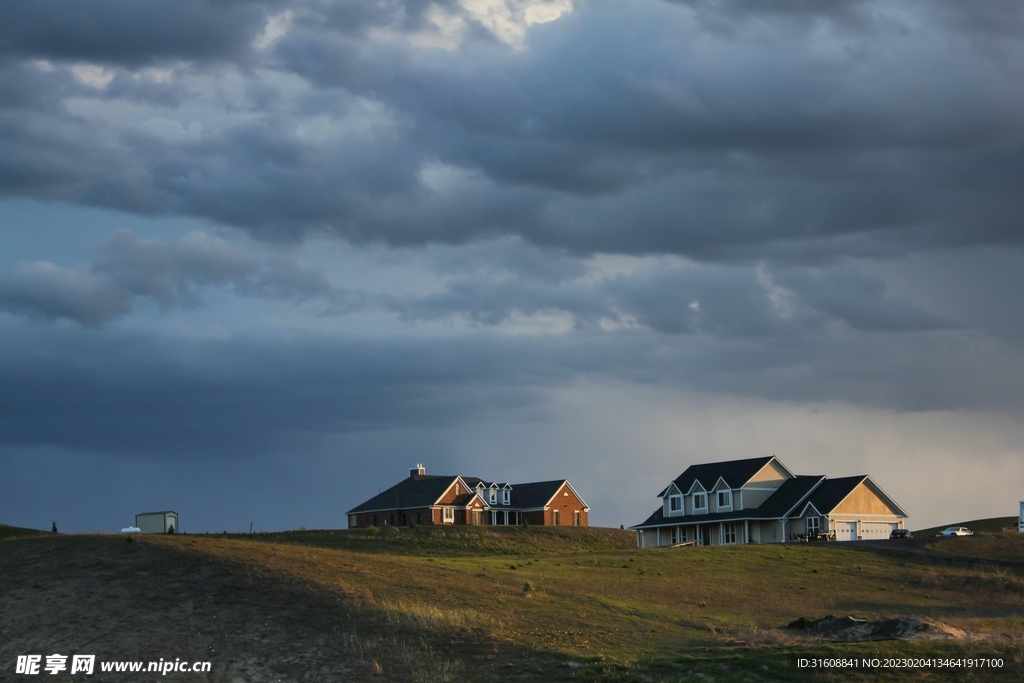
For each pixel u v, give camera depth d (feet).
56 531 224.74
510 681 98.84
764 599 168.45
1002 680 92.07
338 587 131.64
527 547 308.81
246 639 111.65
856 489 298.97
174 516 223.10
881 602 172.24
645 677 97.40
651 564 209.46
